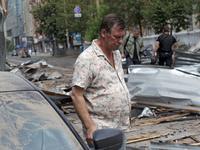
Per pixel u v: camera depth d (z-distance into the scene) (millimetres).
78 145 1961
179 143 4281
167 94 5645
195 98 5426
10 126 2037
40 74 11812
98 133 2033
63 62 27828
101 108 2459
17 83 2535
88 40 35656
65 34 48281
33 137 1980
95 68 2410
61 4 40094
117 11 27016
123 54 9055
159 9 21906
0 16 9680
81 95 2410
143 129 5078
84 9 39000
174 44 9219
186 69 5676
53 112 2207
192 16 27484
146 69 5992
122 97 2490
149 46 16312
